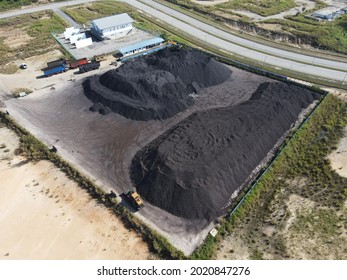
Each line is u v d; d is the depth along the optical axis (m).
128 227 27.52
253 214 29.00
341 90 46.62
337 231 26.58
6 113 41.69
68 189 31.12
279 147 36.03
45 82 49.44
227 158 32.00
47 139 37.56
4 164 34.19
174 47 54.03
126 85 43.53
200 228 27.25
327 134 38.59
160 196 29.30
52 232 27.14
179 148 32.69
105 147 36.25
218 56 56.28
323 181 31.69
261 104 39.97
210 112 39.19
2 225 27.77
